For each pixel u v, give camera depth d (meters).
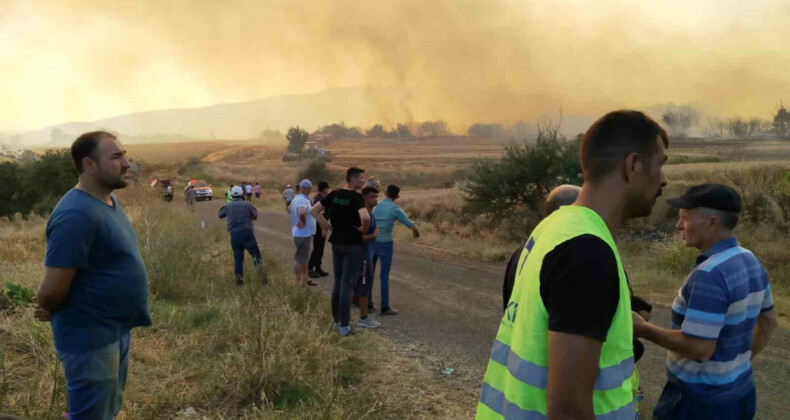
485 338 6.48
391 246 7.65
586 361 1.27
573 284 1.30
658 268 10.74
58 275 2.67
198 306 6.95
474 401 4.62
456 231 17.00
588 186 1.58
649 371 5.39
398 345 6.16
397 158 113.44
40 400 3.65
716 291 2.27
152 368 4.69
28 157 82.88
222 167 84.88
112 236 2.85
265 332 4.96
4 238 11.06
